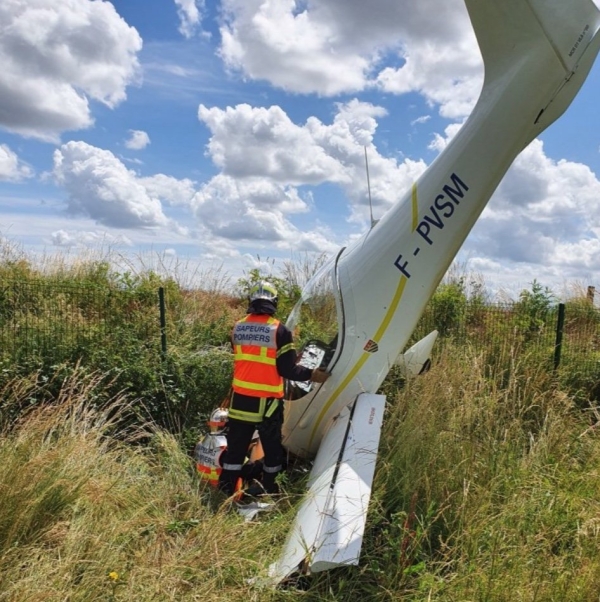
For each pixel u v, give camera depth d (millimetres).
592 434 4734
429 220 4230
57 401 5129
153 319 6758
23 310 6828
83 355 5824
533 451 4348
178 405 5727
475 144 4121
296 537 3236
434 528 3498
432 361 5824
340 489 3242
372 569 3084
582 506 3602
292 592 2945
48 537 3174
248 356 4254
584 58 3906
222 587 3016
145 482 4180
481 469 3936
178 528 3588
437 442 4090
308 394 4570
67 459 3740
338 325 4406
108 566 2990
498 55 4078
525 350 6184
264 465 4320
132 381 5613
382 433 4395
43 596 2639
